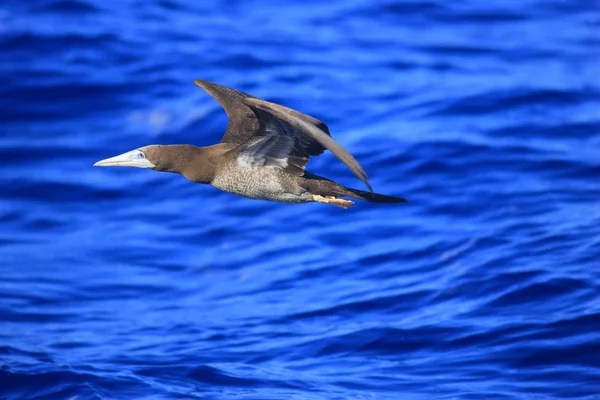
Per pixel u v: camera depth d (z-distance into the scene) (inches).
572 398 706.2
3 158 1256.8
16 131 1312.7
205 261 1054.4
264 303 943.0
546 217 1026.1
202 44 1528.1
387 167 1163.9
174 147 689.6
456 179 1130.0
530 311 835.4
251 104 577.9
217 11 1674.5
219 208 1149.7
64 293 999.6
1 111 1343.5
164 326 908.0
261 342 852.6
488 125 1256.8
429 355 797.2
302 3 1720.0
